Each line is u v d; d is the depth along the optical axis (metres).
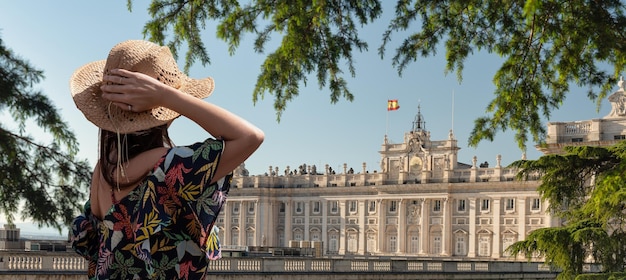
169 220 3.18
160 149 3.27
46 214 19.30
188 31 12.43
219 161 3.16
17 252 33.69
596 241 31.86
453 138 113.31
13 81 18.64
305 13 12.07
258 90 12.60
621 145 27.88
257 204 128.50
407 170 117.25
